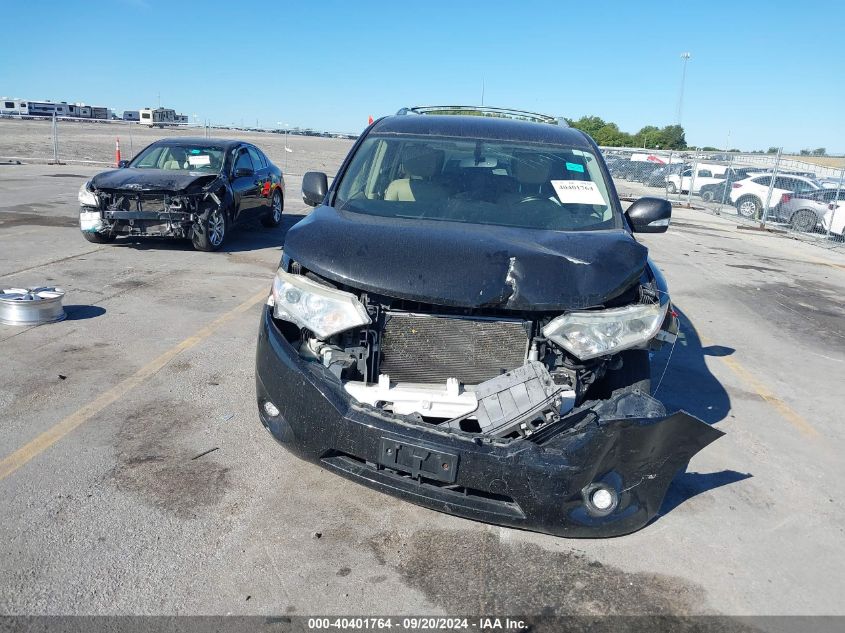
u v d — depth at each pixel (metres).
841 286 11.57
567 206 4.23
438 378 3.31
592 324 3.20
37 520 3.29
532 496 3.04
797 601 3.14
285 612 2.81
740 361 6.84
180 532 3.29
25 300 6.18
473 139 4.72
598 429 3.02
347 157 4.66
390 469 3.20
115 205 9.61
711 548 3.50
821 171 20.67
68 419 4.38
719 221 21.64
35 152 28.77
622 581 3.18
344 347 3.32
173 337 6.15
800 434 5.11
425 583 3.06
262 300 7.64
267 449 4.16
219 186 10.27
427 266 3.23
